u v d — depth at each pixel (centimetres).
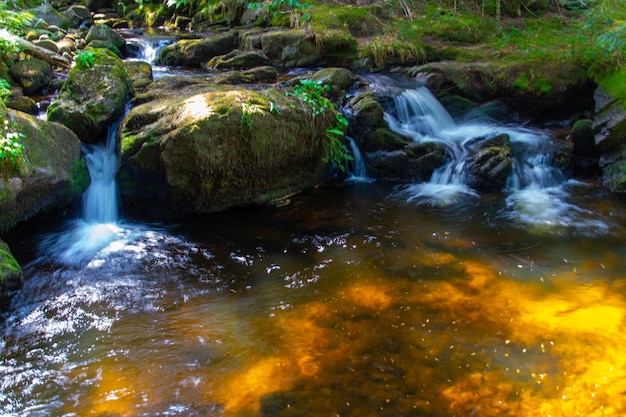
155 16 1401
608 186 638
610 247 496
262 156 576
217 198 578
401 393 308
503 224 551
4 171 453
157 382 321
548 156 675
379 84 807
